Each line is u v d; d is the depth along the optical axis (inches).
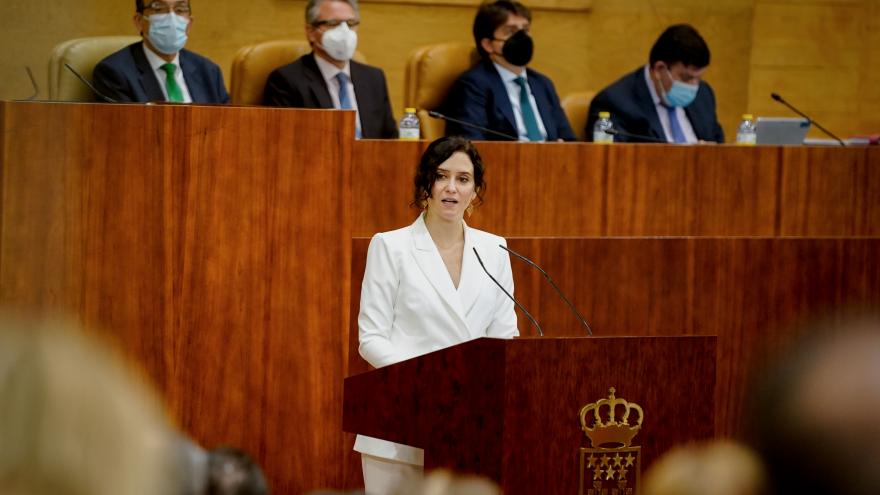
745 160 499.5
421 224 341.1
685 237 466.9
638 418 274.5
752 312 474.6
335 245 402.3
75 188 382.9
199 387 395.5
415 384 287.6
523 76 590.2
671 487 101.8
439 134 587.5
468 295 334.6
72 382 58.4
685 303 467.5
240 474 98.0
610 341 270.1
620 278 460.8
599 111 615.2
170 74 517.0
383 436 298.5
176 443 74.7
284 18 691.4
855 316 90.7
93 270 386.0
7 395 57.3
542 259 452.1
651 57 613.3
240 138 393.1
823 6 808.9
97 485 56.8
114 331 388.5
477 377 272.1
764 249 473.7
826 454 77.5
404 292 332.2
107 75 503.8
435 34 722.2
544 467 267.9
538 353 265.3
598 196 482.9
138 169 386.9
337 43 541.3
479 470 272.5
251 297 397.7
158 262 389.7
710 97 636.7
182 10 509.0
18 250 380.2
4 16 633.6
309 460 406.0
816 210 509.4
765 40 800.3
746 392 88.0
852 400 77.3
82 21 644.1
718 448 98.8
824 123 818.2
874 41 820.0
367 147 449.7
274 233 398.0
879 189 514.3
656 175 489.4
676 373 276.4
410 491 144.3
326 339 404.2
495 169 470.3
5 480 55.9
